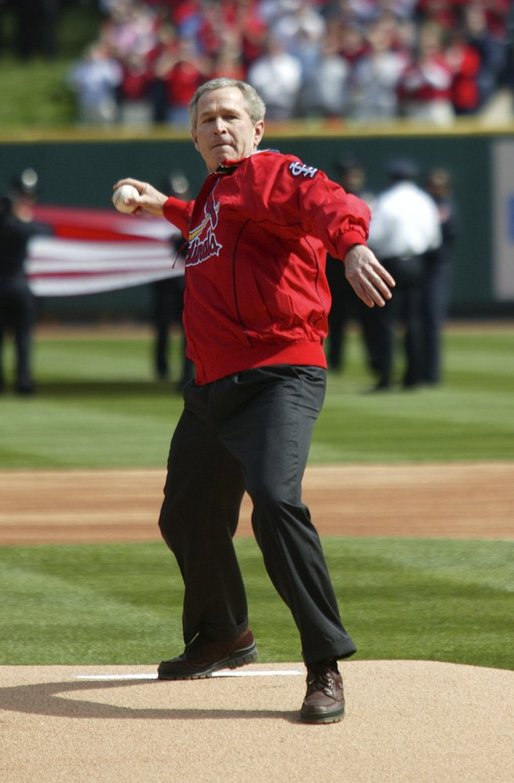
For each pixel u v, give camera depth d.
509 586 26.02
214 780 15.34
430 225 57.53
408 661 20.41
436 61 88.69
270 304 17.67
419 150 84.25
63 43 113.62
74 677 19.95
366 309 58.88
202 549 19.25
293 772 15.54
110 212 63.09
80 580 26.95
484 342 77.69
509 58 94.75
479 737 16.66
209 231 17.92
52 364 70.56
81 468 40.66
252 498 17.53
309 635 17.39
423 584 26.19
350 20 94.31
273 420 17.62
